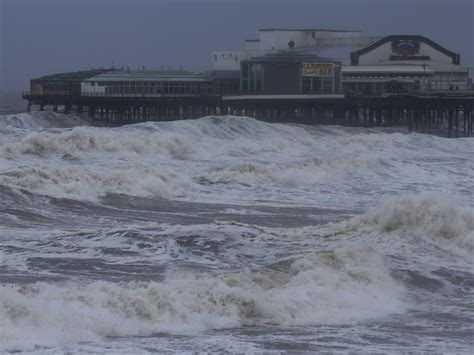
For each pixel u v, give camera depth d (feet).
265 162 356.18
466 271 179.93
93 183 272.10
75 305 132.05
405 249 190.90
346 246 186.80
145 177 286.66
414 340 134.82
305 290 152.76
